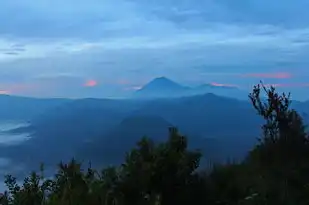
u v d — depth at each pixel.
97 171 5.95
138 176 5.70
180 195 5.77
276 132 6.45
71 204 5.73
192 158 6.00
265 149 6.38
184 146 6.06
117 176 5.77
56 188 6.45
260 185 5.87
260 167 6.21
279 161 6.16
